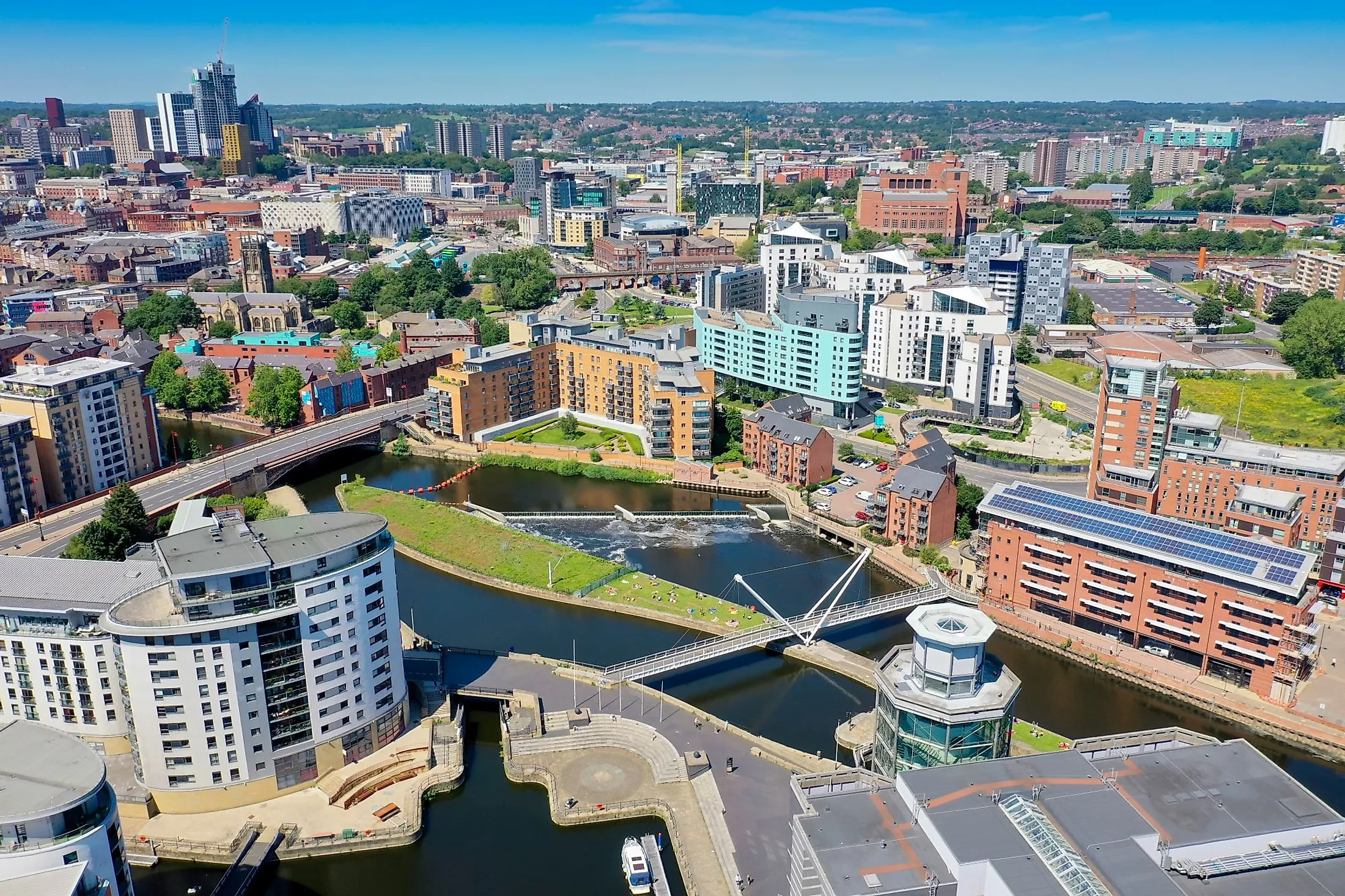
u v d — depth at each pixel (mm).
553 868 166500
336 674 179500
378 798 178875
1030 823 126000
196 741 170375
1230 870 124125
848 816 131875
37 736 134625
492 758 194625
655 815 177875
